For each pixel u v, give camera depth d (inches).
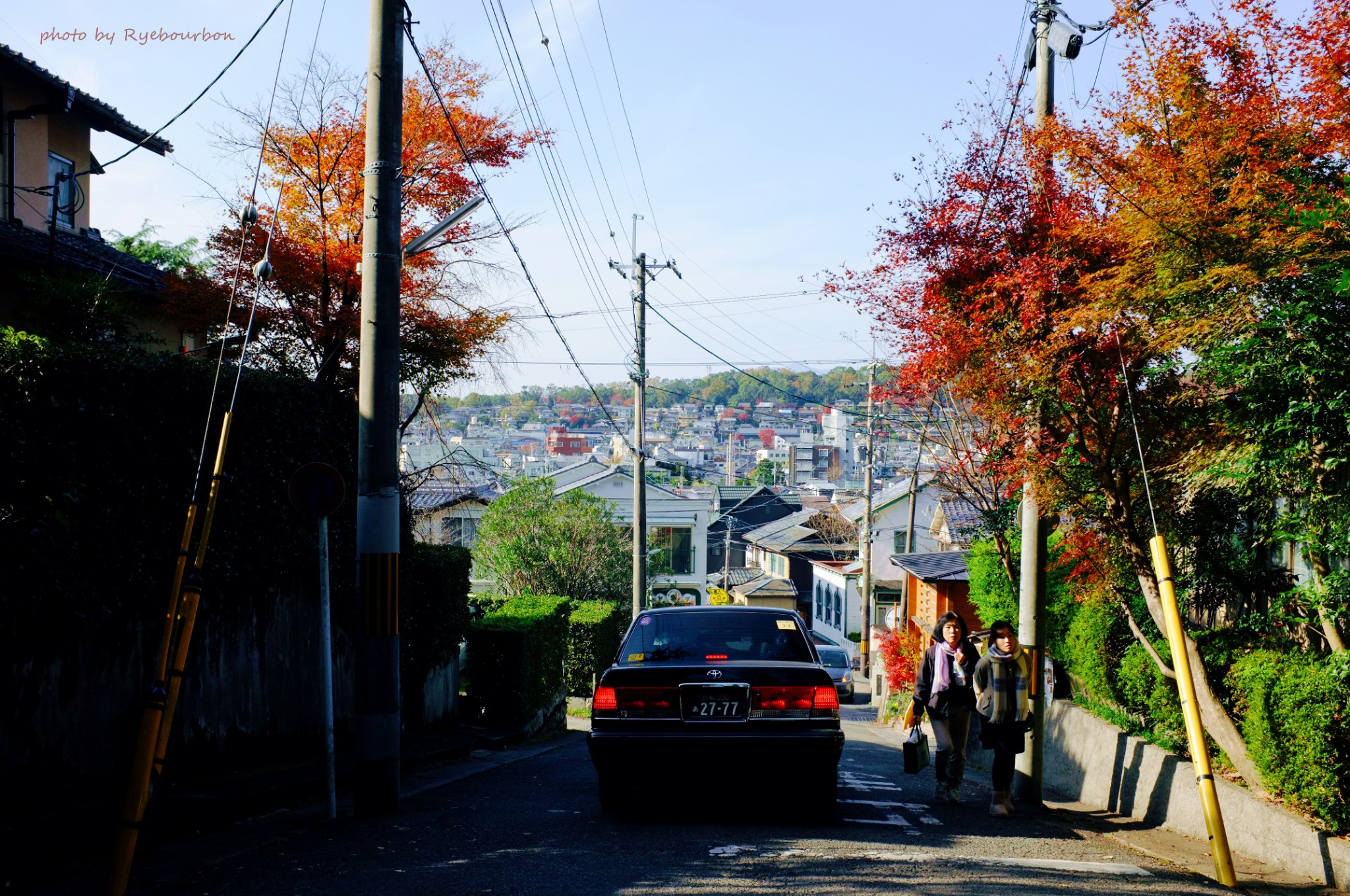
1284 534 299.0
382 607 345.4
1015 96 461.7
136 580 310.2
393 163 350.0
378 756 340.8
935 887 234.4
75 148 685.3
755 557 2901.1
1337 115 277.7
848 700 1421.0
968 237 364.2
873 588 1802.4
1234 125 286.2
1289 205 273.6
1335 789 267.9
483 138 563.2
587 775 462.3
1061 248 339.6
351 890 230.7
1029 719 378.6
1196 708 285.9
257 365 520.1
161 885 237.9
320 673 439.5
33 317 444.8
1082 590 429.7
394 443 350.9
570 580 1368.1
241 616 378.0
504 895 225.6
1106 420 341.7
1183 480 325.4
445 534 1464.1
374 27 349.7
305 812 343.3
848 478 4923.7
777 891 229.3
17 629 268.7
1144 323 312.3
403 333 536.4
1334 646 302.7
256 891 230.4
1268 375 275.0
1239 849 309.3
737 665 332.8
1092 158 329.4
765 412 7544.3
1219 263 281.4
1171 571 308.0
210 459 345.4
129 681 312.3
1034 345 336.8
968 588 1026.1
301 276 514.3
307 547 418.9
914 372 385.7
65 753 286.4
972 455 608.4
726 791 401.7
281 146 537.6
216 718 361.1
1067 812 398.3
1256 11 291.9
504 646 665.0
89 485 290.0
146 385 314.3
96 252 614.9
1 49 562.3
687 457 5900.6
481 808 354.9
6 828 254.5
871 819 352.8
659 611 381.7
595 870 251.9
